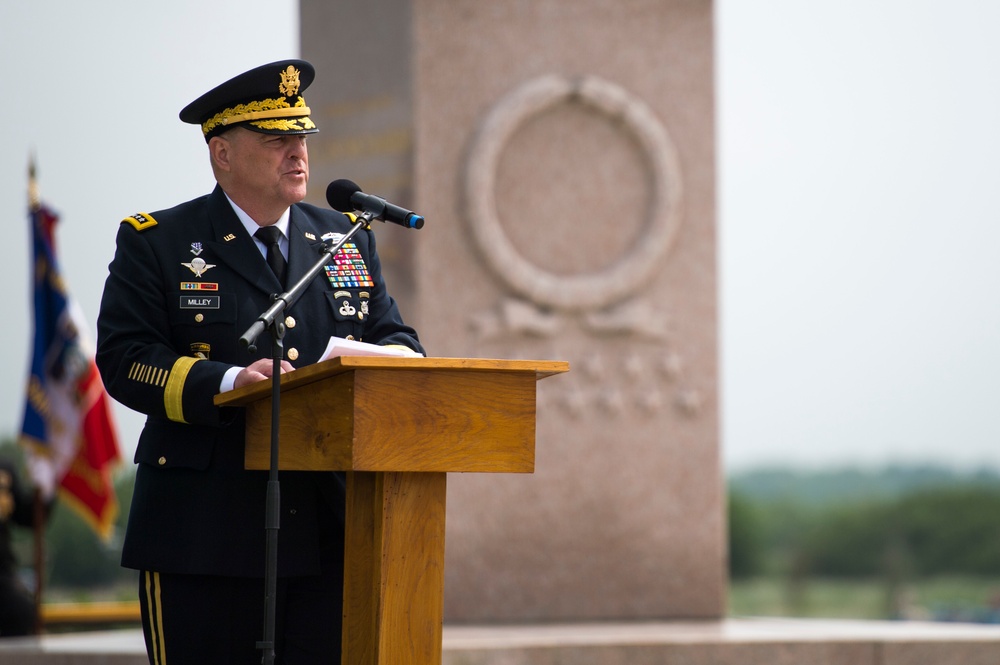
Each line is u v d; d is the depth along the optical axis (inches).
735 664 668.7
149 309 372.2
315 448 322.7
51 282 889.5
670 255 852.0
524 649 647.1
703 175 859.4
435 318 813.2
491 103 828.0
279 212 388.5
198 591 366.9
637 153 851.4
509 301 821.9
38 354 884.6
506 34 832.3
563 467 829.2
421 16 820.0
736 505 3467.0
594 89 834.8
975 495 3538.4
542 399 829.8
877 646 679.7
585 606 823.7
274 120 377.4
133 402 358.6
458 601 804.0
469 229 818.8
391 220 379.6
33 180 892.6
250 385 335.0
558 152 839.7
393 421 305.7
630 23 853.2
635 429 842.2
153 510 369.7
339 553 379.2
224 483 367.6
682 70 859.4
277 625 374.6
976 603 2901.1
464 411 311.6
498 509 816.3
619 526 833.5
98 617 845.8
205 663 368.8
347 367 298.8
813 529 3651.6
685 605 838.5
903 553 3503.9
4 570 806.5
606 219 844.6
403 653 311.7
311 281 352.2
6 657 656.4
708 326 855.7
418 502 314.0
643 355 846.5
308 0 875.4
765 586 3469.5
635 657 661.9
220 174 386.6
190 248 379.9
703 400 853.2
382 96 834.8
